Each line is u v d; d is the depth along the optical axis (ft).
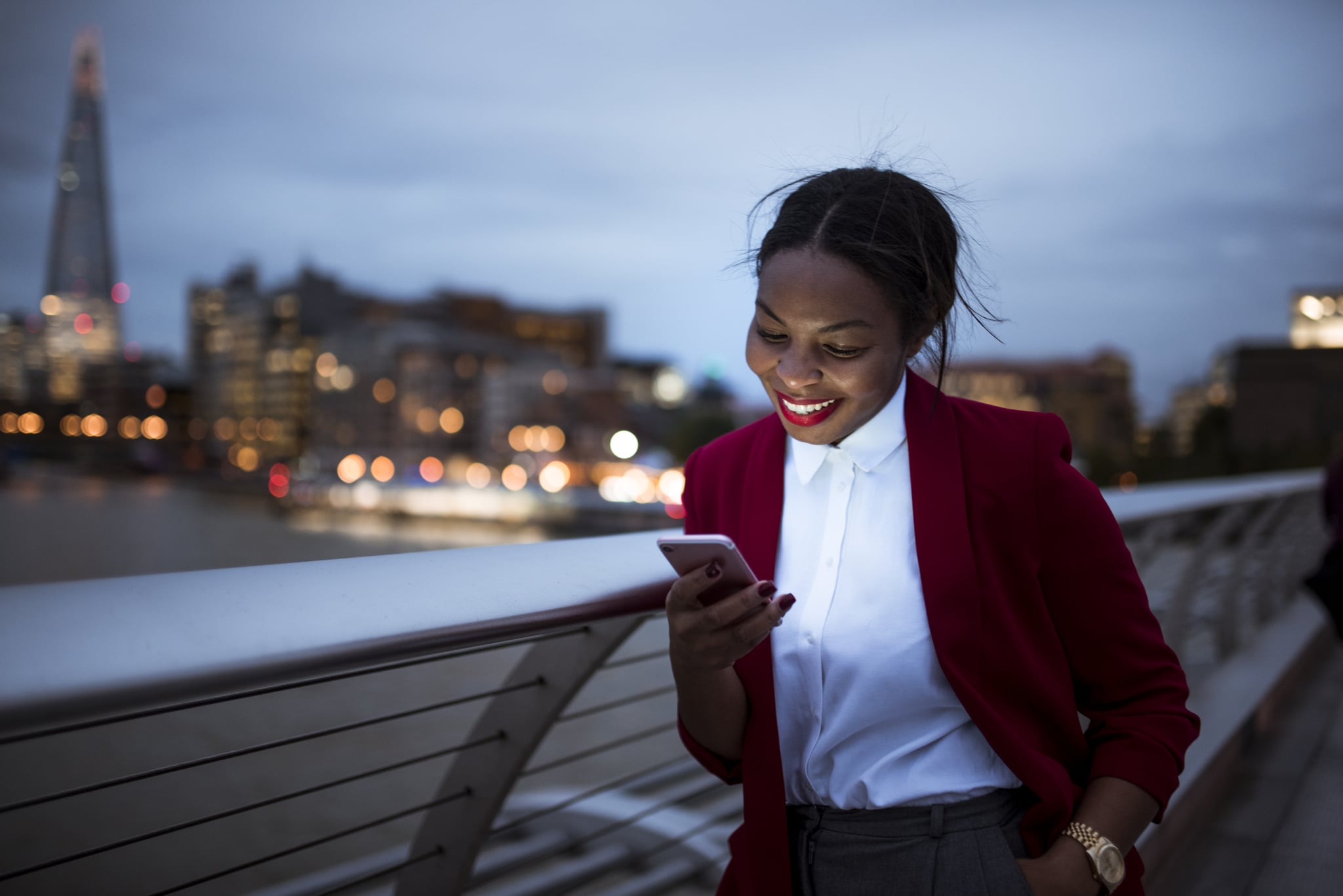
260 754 62.13
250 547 248.73
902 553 3.18
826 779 3.31
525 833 8.57
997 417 3.23
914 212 2.98
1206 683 11.47
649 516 252.83
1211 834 8.46
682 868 7.63
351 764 59.67
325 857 47.11
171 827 2.93
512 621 2.77
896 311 2.93
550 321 637.30
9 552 235.61
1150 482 93.40
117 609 2.08
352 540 263.70
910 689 3.14
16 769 62.28
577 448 396.57
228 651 2.10
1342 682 13.56
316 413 458.09
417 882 4.02
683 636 2.79
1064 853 2.98
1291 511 17.07
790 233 2.96
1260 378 211.00
